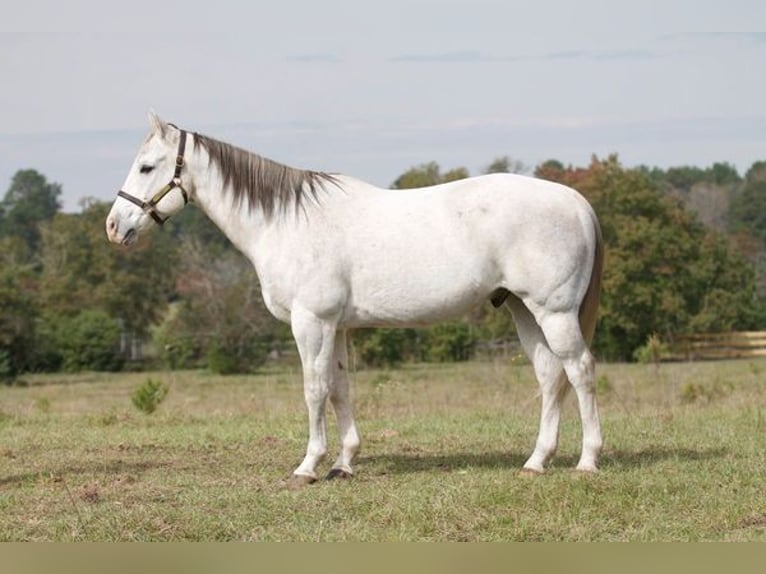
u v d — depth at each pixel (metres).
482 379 23.78
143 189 9.21
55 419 15.39
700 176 98.00
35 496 8.53
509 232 8.43
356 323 8.89
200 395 24.70
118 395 28.14
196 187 9.22
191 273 47.25
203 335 45.78
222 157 9.11
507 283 8.54
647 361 35.78
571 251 8.45
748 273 49.28
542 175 52.12
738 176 96.62
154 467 10.10
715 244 47.03
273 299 8.95
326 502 8.05
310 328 8.73
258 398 20.38
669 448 10.28
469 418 13.69
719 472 8.67
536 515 7.39
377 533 7.13
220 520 7.49
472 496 7.83
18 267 55.41
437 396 18.17
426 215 8.64
